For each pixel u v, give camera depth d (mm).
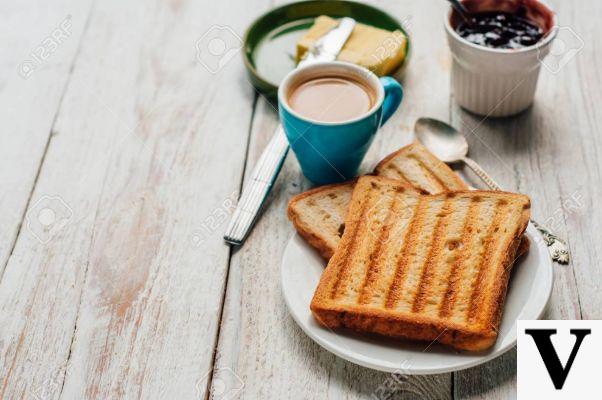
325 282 736
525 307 726
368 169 857
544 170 845
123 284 789
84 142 897
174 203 843
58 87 950
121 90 944
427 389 719
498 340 710
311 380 728
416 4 1018
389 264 747
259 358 740
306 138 804
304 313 735
